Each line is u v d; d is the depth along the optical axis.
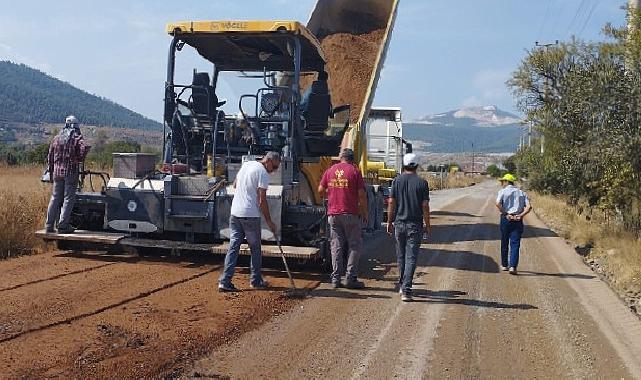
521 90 27.33
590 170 15.78
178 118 10.41
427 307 8.38
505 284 10.28
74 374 5.17
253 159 9.84
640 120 14.23
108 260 10.11
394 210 8.91
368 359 6.18
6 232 10.38
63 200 10.32
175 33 10.30
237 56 11.51
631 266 11.35
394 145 21.89
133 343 6.04
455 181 73.31
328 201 9.19
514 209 11.37
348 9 14.87
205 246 9.62
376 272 10.70
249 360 5.94
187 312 7.29
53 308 7.04
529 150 44.81
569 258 13.62
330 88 13.40
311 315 7.63
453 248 14.47
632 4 15.63
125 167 10.29
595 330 7.66
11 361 5.36
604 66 15.46
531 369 6.16
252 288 8.70
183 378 5.36
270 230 9.17
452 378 5.79
